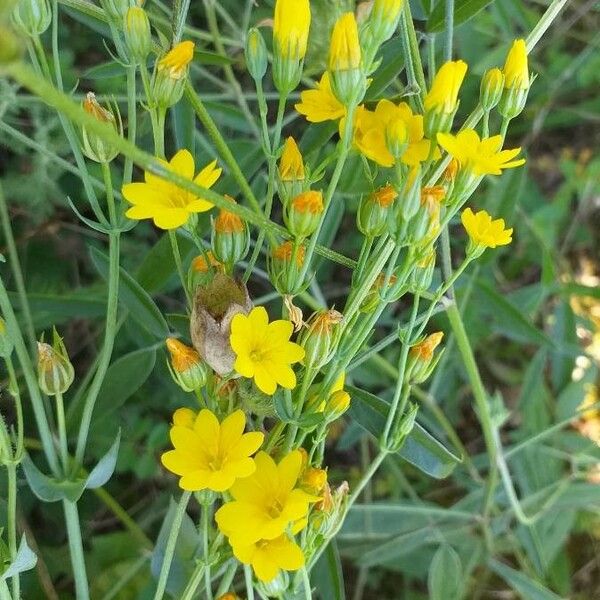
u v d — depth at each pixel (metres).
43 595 0.19
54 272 0.22
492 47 0.25
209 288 0.10
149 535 0.21
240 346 0.10
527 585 0.20
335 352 0.11
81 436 0.13
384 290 0.11
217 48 0.18
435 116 0.10
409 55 0.13
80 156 0.11
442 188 0.10
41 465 0.20
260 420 0.12
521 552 0.24
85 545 0.21
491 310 0.20
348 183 0.17
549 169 0.28
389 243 0.10
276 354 0.10
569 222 0.28
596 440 0.24
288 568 0.10
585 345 0.26
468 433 0.26
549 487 0.21
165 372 0.18
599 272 0.28
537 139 0.28
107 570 0.20
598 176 0.26
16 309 0.19
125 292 0.15
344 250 0.24
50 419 0.16
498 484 0.22
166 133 0.23
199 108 0.11
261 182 0.19
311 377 0.11
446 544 0.18
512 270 0.26
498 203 0.18
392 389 0.22
